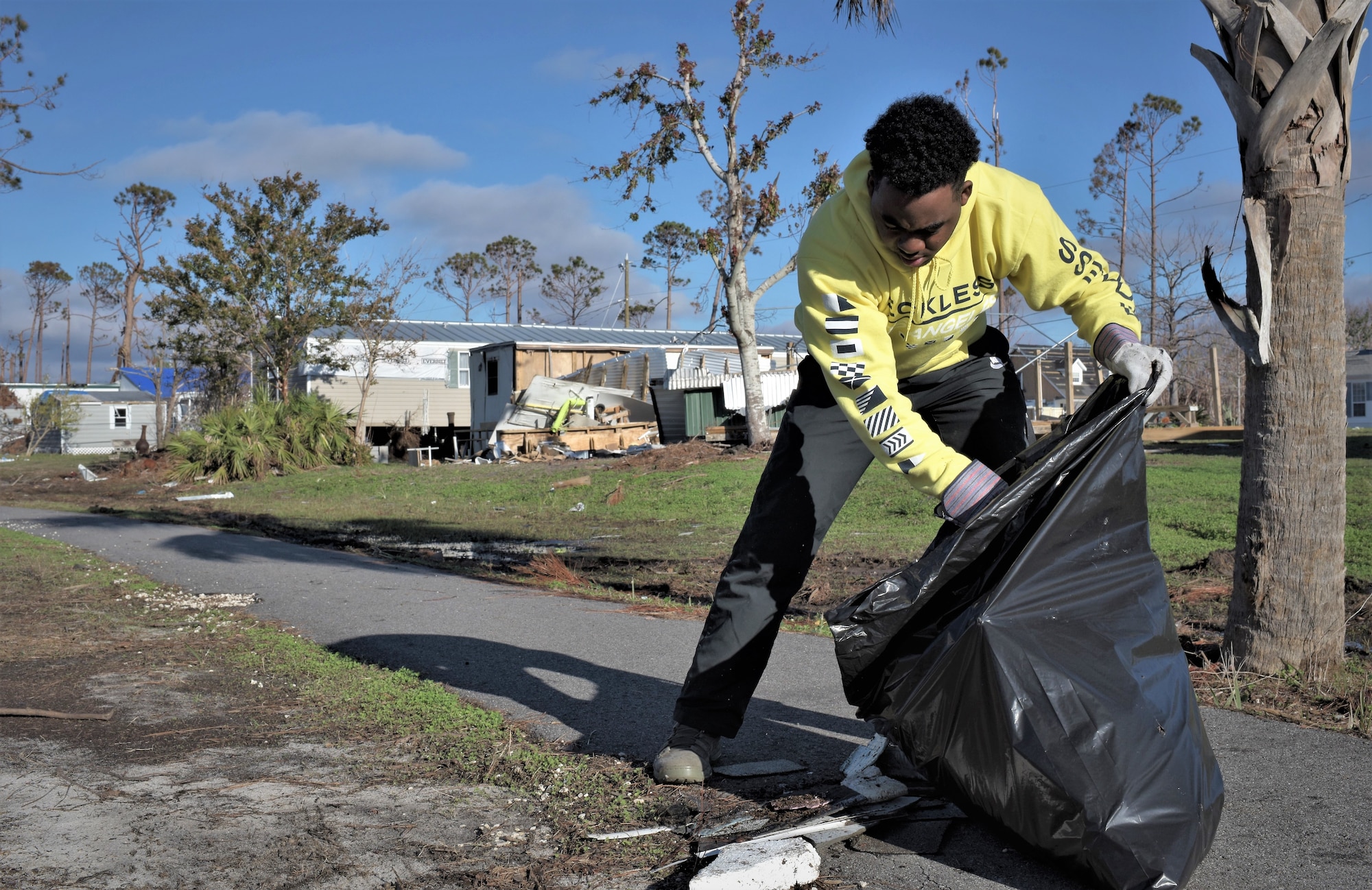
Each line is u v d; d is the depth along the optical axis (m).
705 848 2.25
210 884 2.12
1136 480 2.22
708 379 25.42
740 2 20.97
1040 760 1.97
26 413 49.22
